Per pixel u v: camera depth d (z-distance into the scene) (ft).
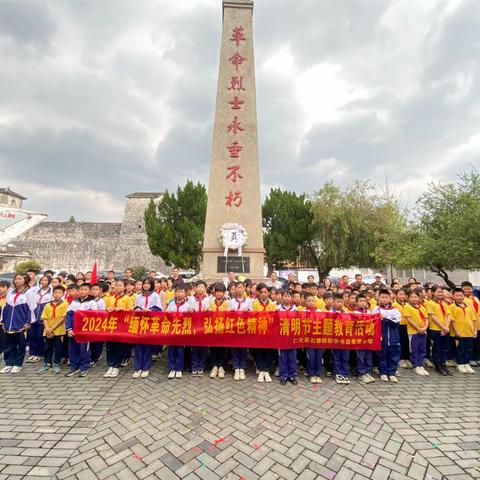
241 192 34.09
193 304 17.10
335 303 17.04
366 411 12.05
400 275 82.28
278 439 9.93
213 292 18.37
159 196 112.88
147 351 15.89
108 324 15.67
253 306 17.37
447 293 17.88
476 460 9.11
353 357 17.38
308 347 15.47
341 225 60.80
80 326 15.57
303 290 19.19
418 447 9.67
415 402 12.99
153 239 64.39
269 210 70.03
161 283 22.03
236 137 34.94
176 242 63.52
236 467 8.54
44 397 12.94
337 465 8.70
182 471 8.33
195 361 16.10
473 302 18.39
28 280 17.15
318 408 12.23
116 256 106.11
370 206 60.95
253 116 35.40
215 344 15.44
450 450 9.57
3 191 119.34
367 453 9.29
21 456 8.89
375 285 23.94
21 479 7.97
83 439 9.77
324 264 67.00
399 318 15.92
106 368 16.99
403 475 8.37
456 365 18.13
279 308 17.04
